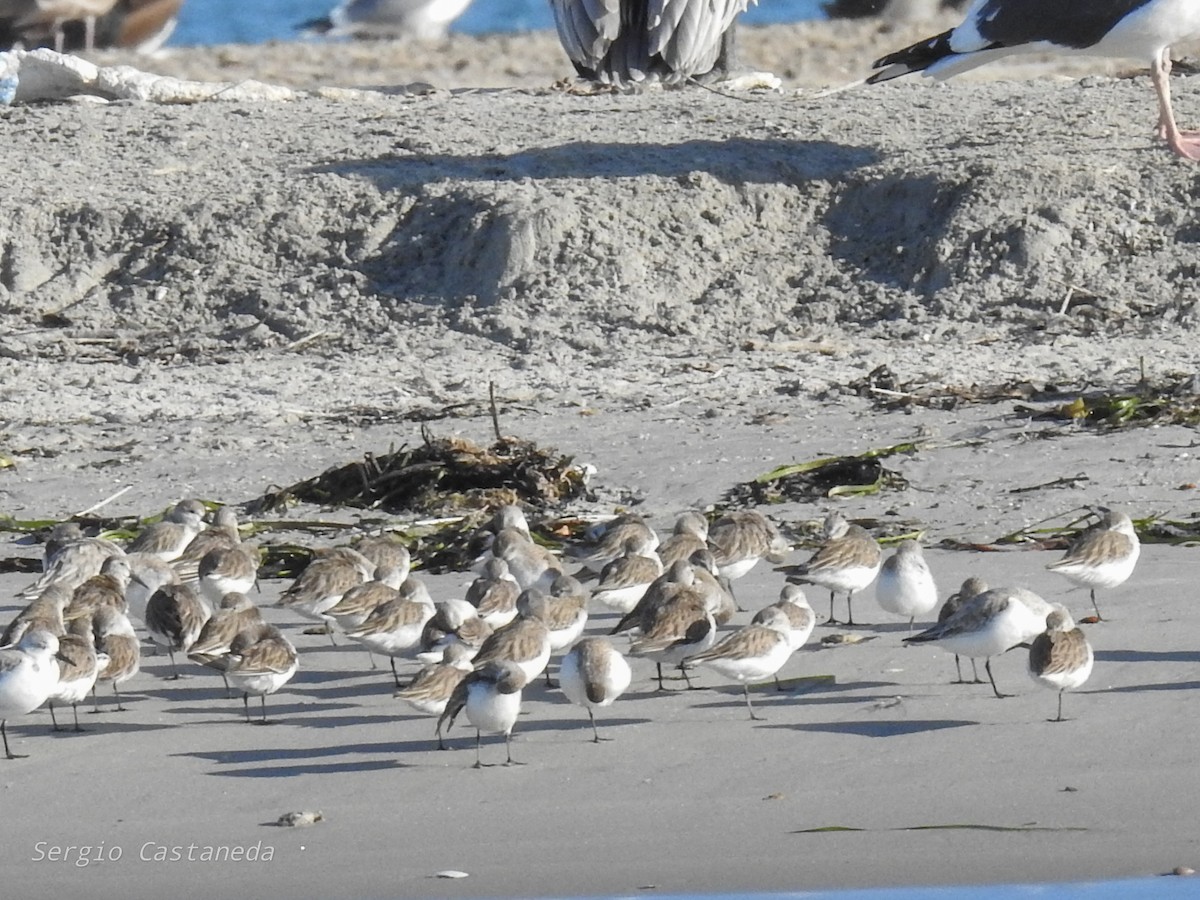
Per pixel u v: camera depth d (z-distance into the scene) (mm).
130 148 27656
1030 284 23016
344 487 16172
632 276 23766
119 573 12562
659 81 30219
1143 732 9430
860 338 22516
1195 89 27422
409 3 45062
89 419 19672
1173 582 12477
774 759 9352
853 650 11383
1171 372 19531
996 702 10102
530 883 7809
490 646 10289
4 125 28641
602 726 10109
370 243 24891
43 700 9922
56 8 38688
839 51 40625
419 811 8828
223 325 23906
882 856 7965
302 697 10992
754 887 7676
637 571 12094
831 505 15281
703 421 18406
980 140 25938
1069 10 23781
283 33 57750
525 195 24875
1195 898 7398
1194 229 23578
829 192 25047
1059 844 8031
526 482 16000
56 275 24906
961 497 15273
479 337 23078
